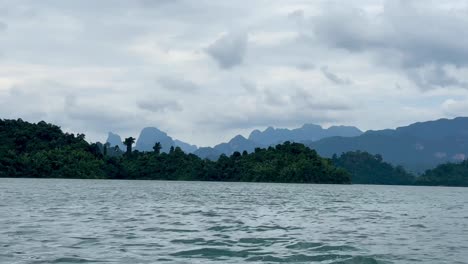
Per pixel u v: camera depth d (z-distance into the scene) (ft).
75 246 70.69
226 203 182.70
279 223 110.42
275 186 485.15
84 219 109.40
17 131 625.82
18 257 61.26
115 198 200.23
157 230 91.56
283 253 68.03
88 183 424.87
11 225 94.53
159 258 62.85
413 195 358.84
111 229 91.66
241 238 82.43
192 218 117.39
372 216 138.72
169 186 395.96
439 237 90.27
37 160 576.61
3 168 557.33
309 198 245.45
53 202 164.76
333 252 69.56
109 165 634.02
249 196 248.93
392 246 77.36
